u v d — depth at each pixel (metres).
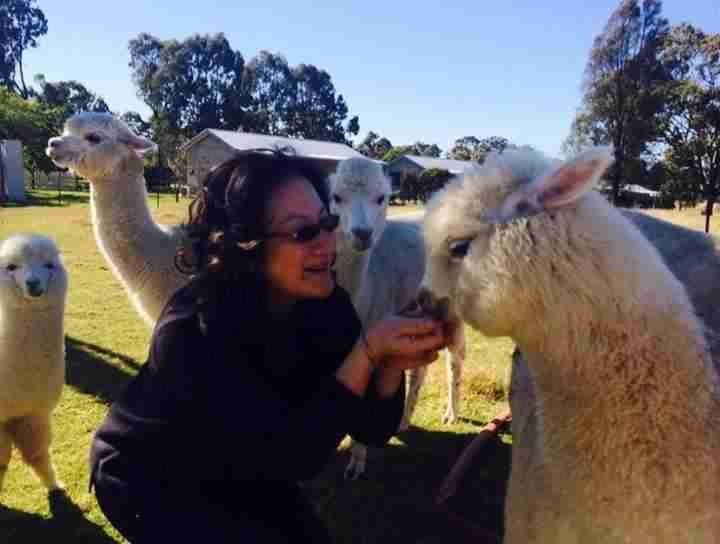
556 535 1.75
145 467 1.60
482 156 1.82
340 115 77.88
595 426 1.56
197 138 43.16
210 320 1.57
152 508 1.56
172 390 1.54
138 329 6.96
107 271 10.47
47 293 3.22
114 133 4.24
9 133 38.69
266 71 72.75
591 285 1.50
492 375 5.46
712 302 2.27
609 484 1.56
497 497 3.68
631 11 30.62
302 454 1.51
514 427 2.34
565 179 1.50
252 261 1.58
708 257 2.49
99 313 7.67
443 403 5.06
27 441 3.46
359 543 3.28
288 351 1.70
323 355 1.80
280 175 1.57
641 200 31.42
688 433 1.53
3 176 30.67
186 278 4.29
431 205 1.72
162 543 1.54
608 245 1.51
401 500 3.66
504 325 1.59
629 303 1.51
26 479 3.77
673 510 1.53
